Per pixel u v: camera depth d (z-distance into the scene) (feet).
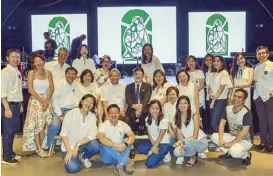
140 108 13.99
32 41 25.72
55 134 13.85
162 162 13.15
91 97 12.10
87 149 12.19
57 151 14.94
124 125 12.20
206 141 12.84
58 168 12.45
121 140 12.09
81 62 17.10
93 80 14.99
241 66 15.10
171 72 23.89
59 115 13.92
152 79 15.49
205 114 16.55
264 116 14.66
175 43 25.50
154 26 25.46
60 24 25.67
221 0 25.02
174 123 13.09
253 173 11.70
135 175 11.59
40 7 25.62
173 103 13.61
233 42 25.21
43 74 13.64
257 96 14.76
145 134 14.32
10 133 12.96
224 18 25.14
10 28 25.21
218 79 14.89
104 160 11.84
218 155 14.10
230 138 13.05
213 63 15.07
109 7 25.46
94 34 25.67
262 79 14.48
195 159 12.78
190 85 14.30
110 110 11.81
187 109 12.79
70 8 25.63
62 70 15.33
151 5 25.39
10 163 12.90
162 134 12.40
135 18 25.44
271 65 14.26
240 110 12.64
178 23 25.43
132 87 14.43
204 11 25.22
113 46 25.61
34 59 13.44
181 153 12.55
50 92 13.75
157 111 12.43
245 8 24.93
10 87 12.71
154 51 25.59
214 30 25.25
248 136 12.86
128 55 25.49
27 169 12.35
